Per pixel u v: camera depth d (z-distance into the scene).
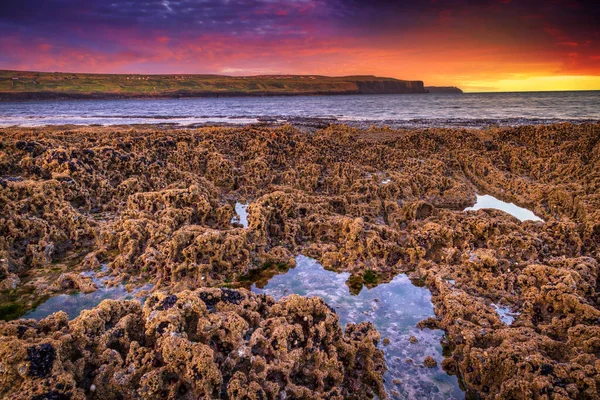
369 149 24.48
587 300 9.38
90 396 6.29
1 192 12.28
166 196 14.12
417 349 8.58
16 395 5.53
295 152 22.64
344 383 7.54
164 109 93.50
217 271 11.44
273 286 11.09
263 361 6.85
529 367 6.93
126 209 14.62
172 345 6.45
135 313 7.73
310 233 13.98
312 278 11.58
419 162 22.17
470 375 7.61
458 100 155.00
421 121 49.72
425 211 15.62
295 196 16.41
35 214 12.74
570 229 12.86
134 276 11.15
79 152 16.58
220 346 7.07
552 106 91.12
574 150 21.28
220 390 6.32
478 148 23.69
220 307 7.92
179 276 10.87
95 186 15.65
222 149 22.19
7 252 10.98
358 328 8.55
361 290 10.98
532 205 17.36
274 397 6.41
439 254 12.51
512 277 10.55
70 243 12.59
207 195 15.51
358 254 12.34
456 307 9.27
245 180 19.33
